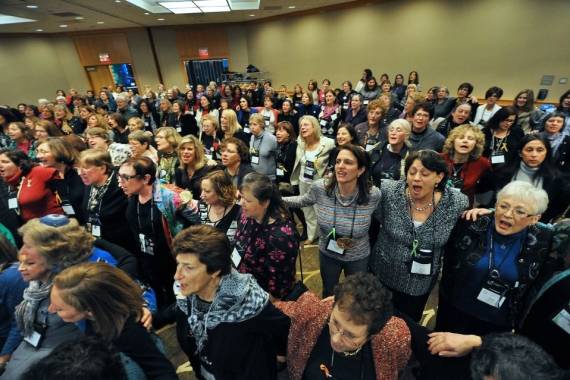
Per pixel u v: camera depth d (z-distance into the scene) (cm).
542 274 118
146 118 621
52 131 364
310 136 293
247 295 106
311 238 325
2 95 1077
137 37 1215
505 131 279
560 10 567
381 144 264
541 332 115
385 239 166
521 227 117
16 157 232
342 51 970
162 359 107
